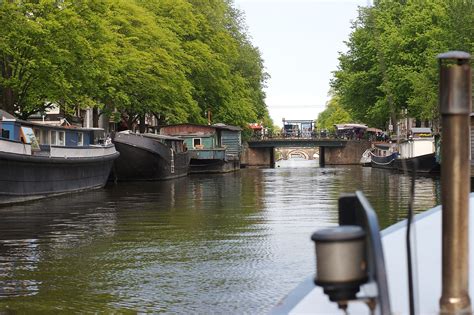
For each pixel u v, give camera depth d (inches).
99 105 1622.8
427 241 249.4
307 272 512.4
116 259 574.2
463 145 152.9
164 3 2268.7
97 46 1487.5
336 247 135.3
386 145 3075.8
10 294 453.4
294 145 3880.4
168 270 525.0
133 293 452.4
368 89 2679.6
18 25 1262.3
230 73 2755.9
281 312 178.7
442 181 155.4
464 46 1973.4
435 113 2121.1
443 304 156.0
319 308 180.2
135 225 801.6
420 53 2292.1
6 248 636.7
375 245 133.2
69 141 1401.3
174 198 1213.7
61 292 456.1
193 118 2469.2
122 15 1916.8
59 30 1327.5
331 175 2244.1
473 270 219.0
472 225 287.9
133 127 2346.2
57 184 1243.2
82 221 842.8
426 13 2335.1
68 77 1402.6
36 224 813.2
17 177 1066.1
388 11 2605.8
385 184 1620.3
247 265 541.3
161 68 1971.0
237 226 783.1
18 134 1137.4
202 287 465.1
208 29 2464.3
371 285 137.8
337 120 5846.5
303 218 859.4
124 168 1770.4
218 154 2400.3
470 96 153.1
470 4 1988.2
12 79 1296.8
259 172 2625.5
